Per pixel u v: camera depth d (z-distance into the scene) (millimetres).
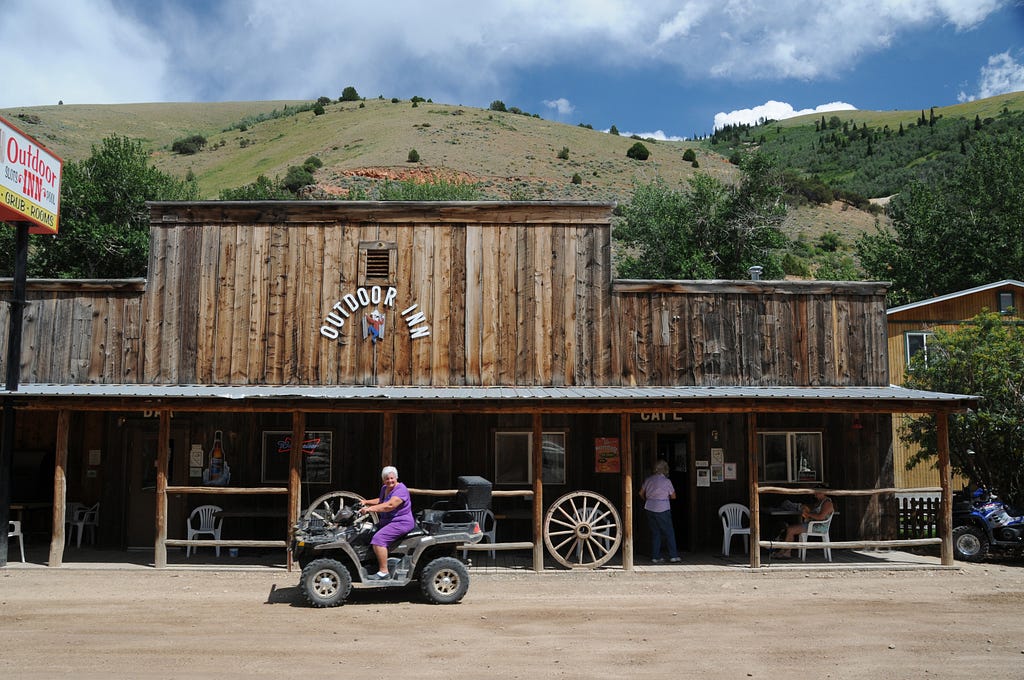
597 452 14945
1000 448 15664
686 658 7730
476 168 78312
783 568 12820
